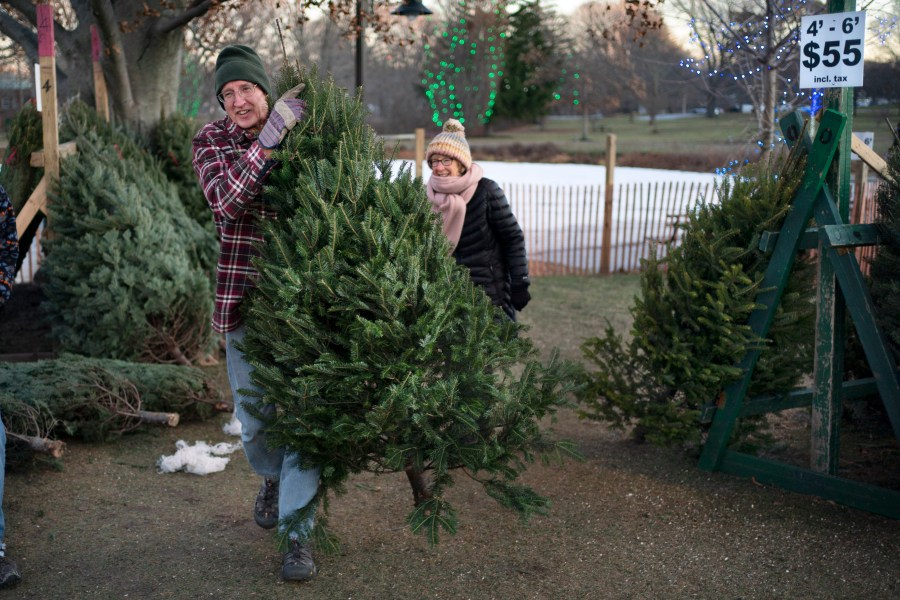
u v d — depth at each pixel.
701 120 56.47
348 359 3.01
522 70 54.59
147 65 8.21
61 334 5.96
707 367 4.35
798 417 5.49
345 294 2.90
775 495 4.20
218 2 7.68
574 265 12.17
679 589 3.30
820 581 3.36
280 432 3.06
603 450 4.91
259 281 3.11
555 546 3.68
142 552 3.57
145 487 4.30
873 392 4.42
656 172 30.19
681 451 4.85
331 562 3.50
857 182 7.43
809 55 4.01
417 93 51.84
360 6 8.74
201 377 5.39
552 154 38.59
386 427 2.93
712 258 4.31
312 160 3.08
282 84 3.23
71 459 4.61
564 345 7.50
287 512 3.18
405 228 3.04
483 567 3.48
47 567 3.42
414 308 2.98
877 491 3.91
